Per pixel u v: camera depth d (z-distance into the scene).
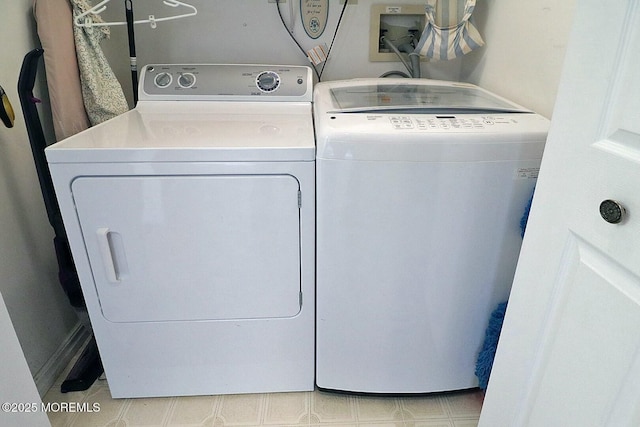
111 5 1.73
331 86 1.58
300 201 1.14
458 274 1.22
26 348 1.37
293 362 1.39
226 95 1.54
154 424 1.34
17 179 1.33
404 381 1.40
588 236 0.69
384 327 1.29
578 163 0.70
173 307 1.27
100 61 1.47
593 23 0.65
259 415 1.38
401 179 1.08
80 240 1.15
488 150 1.06
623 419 0.64
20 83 1.16
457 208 1.13
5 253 1.28
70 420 1.35
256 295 1.27
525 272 0.88
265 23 1.79
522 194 1.12
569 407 0.76
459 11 1.51
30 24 1.36
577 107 0.69
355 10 1.78
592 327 0.69
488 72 1.64
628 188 0.60
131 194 1.11
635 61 0.58
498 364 1.01
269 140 1.14
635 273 0.60
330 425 1.35
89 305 1.25
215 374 1.40
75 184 1.08
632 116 0.59
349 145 1.05
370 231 1.15
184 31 1.78
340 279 1.22
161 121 1.35
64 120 1.36
